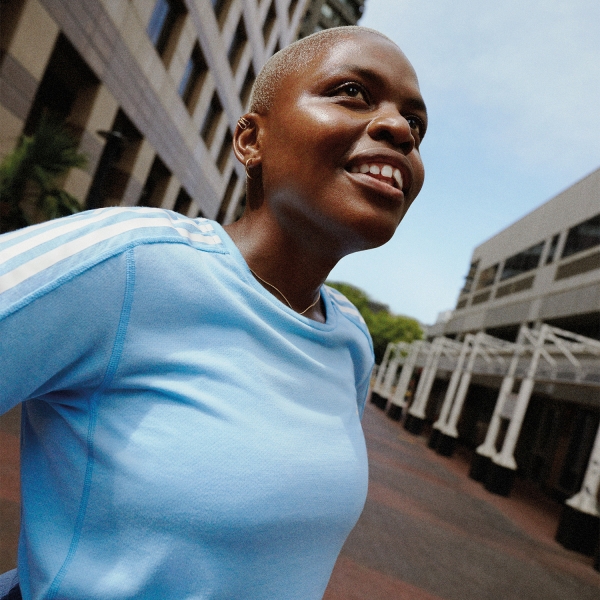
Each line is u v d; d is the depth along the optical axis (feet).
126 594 1.88
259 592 2.09
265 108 2.57
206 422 1.99
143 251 1.94
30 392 1.84
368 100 2.38
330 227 2.35
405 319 203.31
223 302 2.11
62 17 26.55
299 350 2.37
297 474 2.12
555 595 20.25
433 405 99.86
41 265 1.74
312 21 152.76
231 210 78.84
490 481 40.86
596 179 57.82
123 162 40.88
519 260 75.66
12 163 22.06
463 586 18.11
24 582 2.11
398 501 28.07
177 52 41.88
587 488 29.78
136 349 1.95
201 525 1.91
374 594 14.99
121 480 1.92
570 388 44.80
